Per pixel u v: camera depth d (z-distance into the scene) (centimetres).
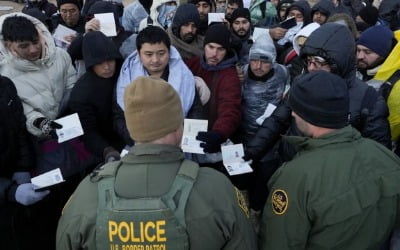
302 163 146
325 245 141
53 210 277
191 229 118
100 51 250
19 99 241
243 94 298
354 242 142
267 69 288
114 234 116
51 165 257
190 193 121
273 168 297
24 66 254
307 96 148
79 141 268
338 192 138
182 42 337
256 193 307
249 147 255
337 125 148
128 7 486
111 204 118
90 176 133
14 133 232
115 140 281
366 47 262
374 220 143
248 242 131
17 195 233
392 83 243
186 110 251
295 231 143
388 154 153
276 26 448
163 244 116
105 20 346
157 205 116
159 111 125
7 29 244
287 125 250
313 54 209
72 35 388
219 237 123
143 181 121
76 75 295
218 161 279
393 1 601
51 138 254
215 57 276
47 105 263
